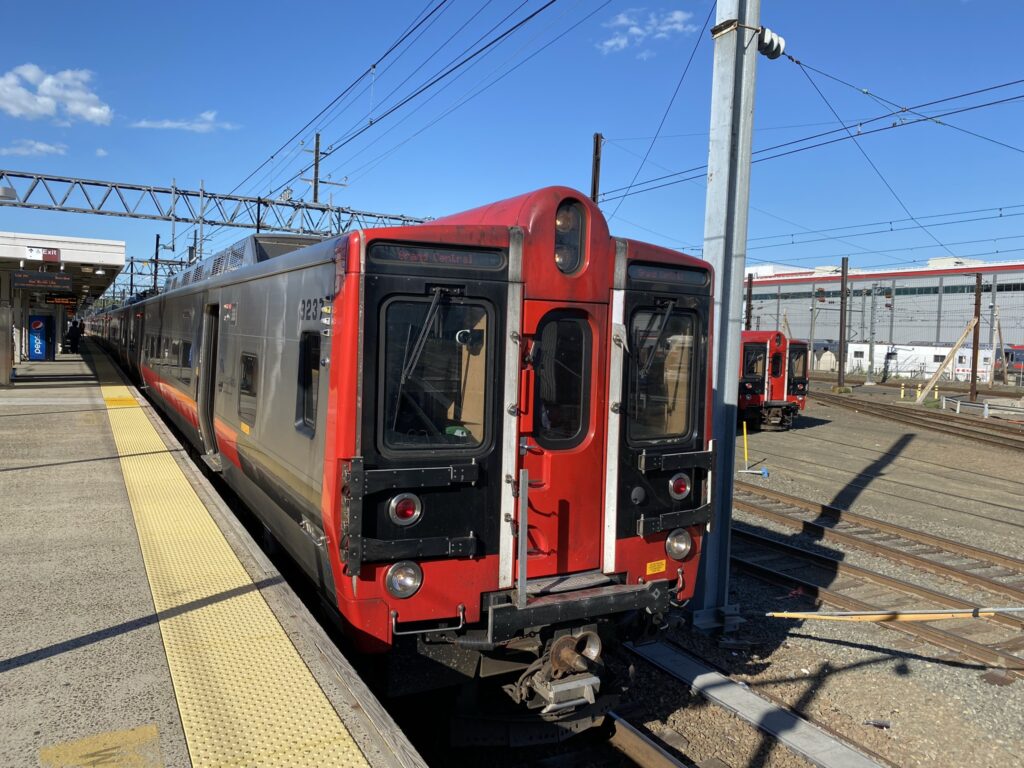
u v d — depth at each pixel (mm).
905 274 71125
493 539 4227
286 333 5301
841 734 5109
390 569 3986
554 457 4395
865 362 62812
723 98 6734
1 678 3707
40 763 3002
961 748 5008
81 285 33344
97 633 4230
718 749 4855
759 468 15547
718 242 6789
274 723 3314
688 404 5023
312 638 4168
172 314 12891
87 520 6598
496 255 4191
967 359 56000
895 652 6555
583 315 4492
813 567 8898
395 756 3066
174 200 26422
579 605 4270
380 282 3920
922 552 9602
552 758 4727
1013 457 17594
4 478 8281
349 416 3881
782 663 6262
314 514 4480
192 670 3797
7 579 5109
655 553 4852
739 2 6652
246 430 6516
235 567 5375
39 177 24594
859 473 15289
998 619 7316
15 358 29125
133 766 2984
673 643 6523
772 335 21828
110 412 13789
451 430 4129
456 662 4375
